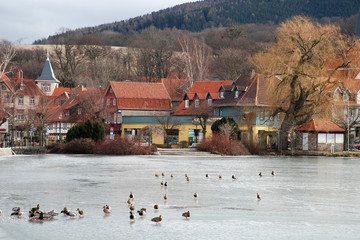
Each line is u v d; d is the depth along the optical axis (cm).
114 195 3253
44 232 2286
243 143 8094
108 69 18550
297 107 8031
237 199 3152
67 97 14425
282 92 7944
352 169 5369
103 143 7875
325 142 8412
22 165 5544
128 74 19100
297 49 7781
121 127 10406
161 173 4669
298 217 2627
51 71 17788
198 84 10806
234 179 4247
